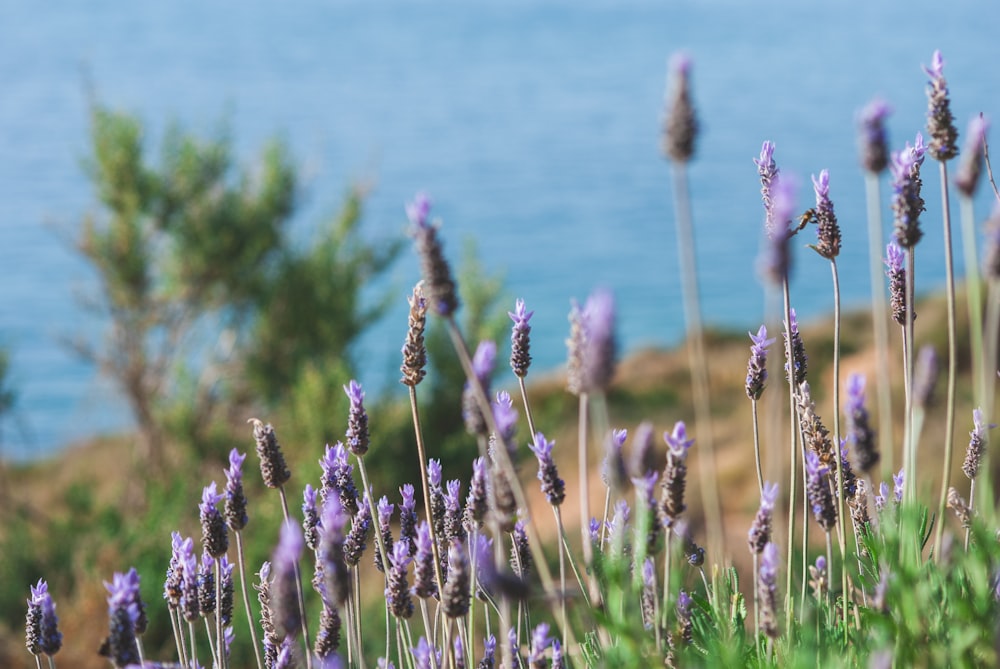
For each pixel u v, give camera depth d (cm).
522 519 237
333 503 217
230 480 269
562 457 2125
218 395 1830
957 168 219
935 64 222
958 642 194
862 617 239
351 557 277
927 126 222
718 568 240
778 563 233
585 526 218
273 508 1348
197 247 1795
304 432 1502
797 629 238
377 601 973
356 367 1833
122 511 1471
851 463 275
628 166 14425
